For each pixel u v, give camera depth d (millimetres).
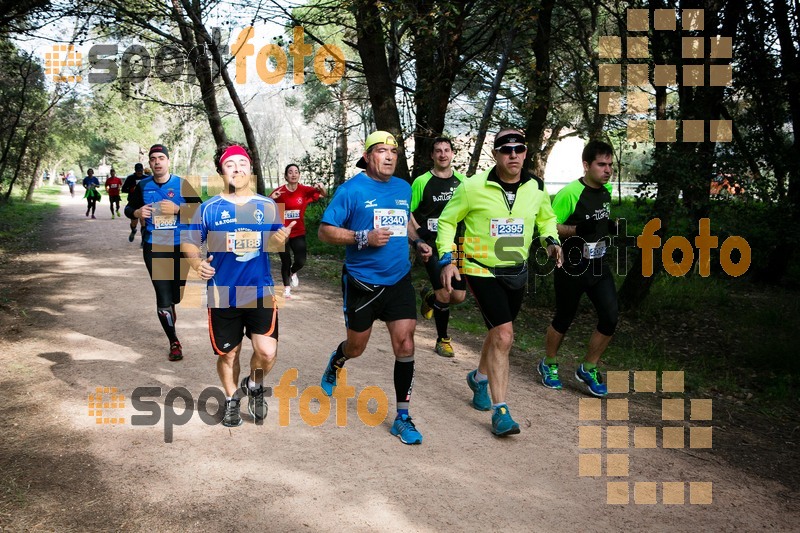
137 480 3625
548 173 42500
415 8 9438
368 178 4293
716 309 10664
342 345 4824
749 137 9781
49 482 3559
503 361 4500
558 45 12672
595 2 11305
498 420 4406
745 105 10305
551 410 5145
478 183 4484
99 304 8070
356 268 4320
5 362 5551
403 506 3475
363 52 11070
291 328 7238
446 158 6340
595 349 5551
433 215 6379
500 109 11789
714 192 9680
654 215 9305
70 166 79875
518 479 3867
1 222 19531
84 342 6305
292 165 9039
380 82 11141
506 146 4383
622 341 8406
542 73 10586
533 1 9555
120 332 6723
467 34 12609
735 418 5430
